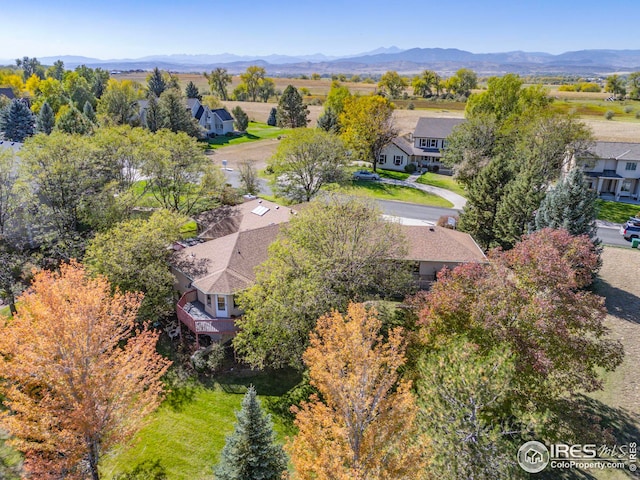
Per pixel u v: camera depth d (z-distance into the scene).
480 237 36.62
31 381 14.76
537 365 16.02
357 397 13.27
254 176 52.78
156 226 28.33
